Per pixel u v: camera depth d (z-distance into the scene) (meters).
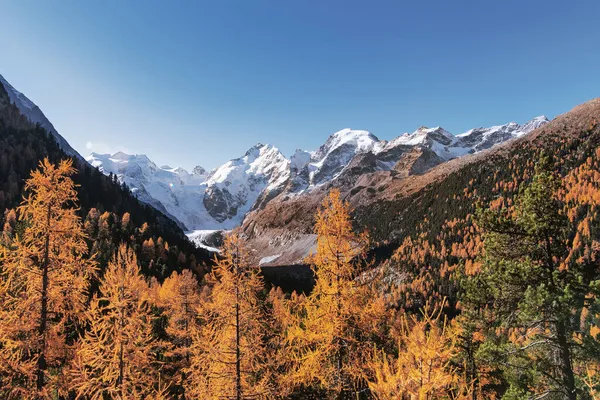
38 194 12.75
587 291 10.77
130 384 14.65
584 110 184.12
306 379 12.95
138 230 121.38
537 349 12.16
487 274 13.00
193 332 15.13
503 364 12.38
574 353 11.45
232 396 12.81
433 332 7.29
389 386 7.07
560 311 10.62
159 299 46.06
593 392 10.55
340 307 12.70
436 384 6.68
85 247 13.99
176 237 151.88
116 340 14.38
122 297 15.20
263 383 13.30
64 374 12.75
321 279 13.34
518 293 12.12
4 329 11.57
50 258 13.05
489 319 12.84
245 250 13.80
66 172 13.34
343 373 12.19
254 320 13.66
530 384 11.99
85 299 13.84
